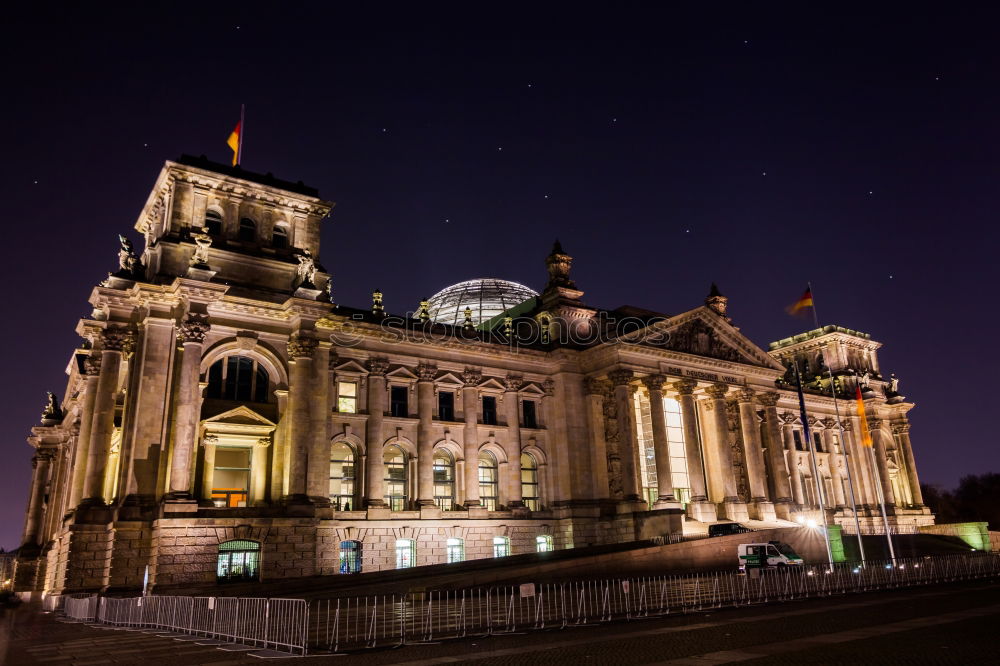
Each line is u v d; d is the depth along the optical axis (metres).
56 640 29.70
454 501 70.00
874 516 105.69
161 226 62.41
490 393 74.44
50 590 65.38
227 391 58.53
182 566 50.56
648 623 28.14
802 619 27.41
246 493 59.31
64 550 53.84
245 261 61.25
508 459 73.56
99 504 53.00
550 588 49.66
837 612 29.48
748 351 88.56
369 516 62.91
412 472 67.81
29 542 82.19
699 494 76.88
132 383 55.72
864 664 17.55
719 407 82.50
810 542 64.88
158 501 52.50
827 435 107.19
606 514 74.62
